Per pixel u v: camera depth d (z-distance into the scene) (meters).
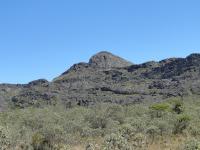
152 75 180.88
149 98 131.75
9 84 170.62
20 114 64.12
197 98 106.50
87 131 45.56
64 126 47.28
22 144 36.31
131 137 34.47
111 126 51.41
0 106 133.88
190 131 42.44
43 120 55.19
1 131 30.53
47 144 37.03
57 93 146.62
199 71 161.50
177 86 145.25
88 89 156.12
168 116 53.16
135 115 63.88
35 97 141.88
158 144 35.59
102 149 27.64
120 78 187.00
